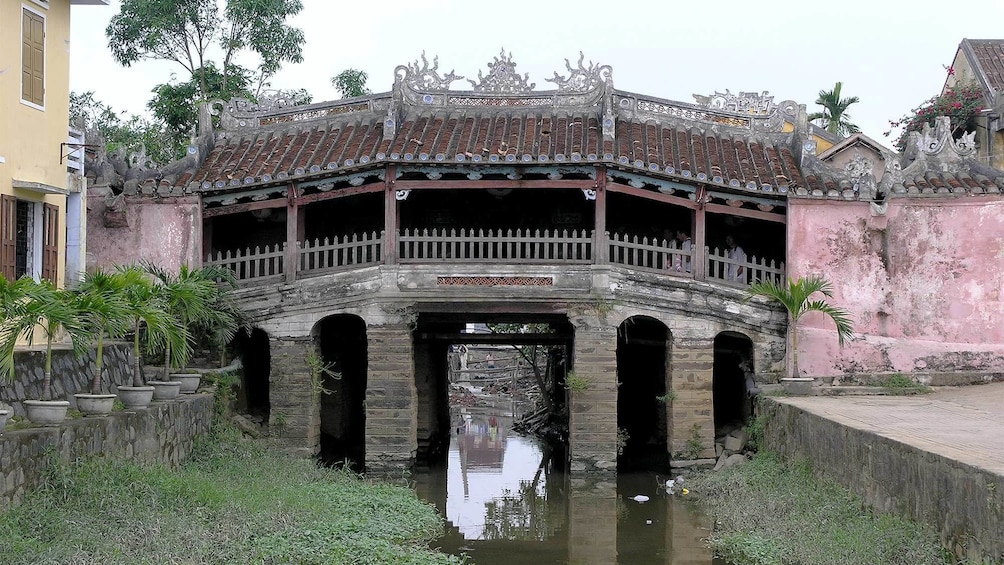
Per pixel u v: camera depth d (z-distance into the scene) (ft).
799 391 73.20
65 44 66.95
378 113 81.05
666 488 71.67
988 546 36.70
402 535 55.62
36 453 43.11
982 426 52.65
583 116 79.97
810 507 53.78
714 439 77.30
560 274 74.64
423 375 90.12
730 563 51.31
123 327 53.88
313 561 47.19
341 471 70.95
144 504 47.96
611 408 74.13
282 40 111.65
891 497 46.78
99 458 49.06
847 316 77.41
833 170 79.56
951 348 76.59
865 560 42.86
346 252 76.64
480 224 86.99
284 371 76.33
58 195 66.44
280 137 82.28
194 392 70.79
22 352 52.13
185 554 43.73
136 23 108.99
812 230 77.97
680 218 87.25
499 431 120.16
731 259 78.48
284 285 76.33
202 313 68.23
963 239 77.05
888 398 70.23
